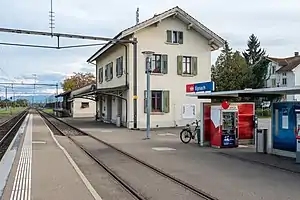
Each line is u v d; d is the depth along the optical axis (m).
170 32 31.44
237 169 11.27
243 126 18.38
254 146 17.50
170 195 8.05
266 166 11.83
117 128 29.89
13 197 7.82
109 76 37.06
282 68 67.94
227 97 17.73
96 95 41.81
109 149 16.45
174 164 12.20
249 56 84.88
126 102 30.81
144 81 30.19
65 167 11.59
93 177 10.05
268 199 7.73
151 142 19.34
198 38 32.56
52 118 52.53
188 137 19.11
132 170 11.16
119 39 29.22
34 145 17.91
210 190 8.53
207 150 15.99
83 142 19.58
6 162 12.60
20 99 187.38
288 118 13.85
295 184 9.16
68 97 61.75
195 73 32.28
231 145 16.97
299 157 12.37
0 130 29.81
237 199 7.72
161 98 30.84
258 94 15.09
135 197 7.86
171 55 31.39
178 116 31.27
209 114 17.83
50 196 7.91
